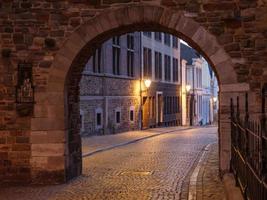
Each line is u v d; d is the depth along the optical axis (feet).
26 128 41.16
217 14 39.27
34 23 41.04
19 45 41.14
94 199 34.32
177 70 157.28
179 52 160.97
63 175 40.96
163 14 39.73
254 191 21.95
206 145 76.02
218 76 39.45
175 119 152.05
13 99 41.24
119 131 100.73
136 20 40.04
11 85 41.27
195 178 41.22
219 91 39.60
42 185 40.27
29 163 41.16
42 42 40.96
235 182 30.96
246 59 39.06
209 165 49.75
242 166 27.32
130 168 49.80
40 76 41.04
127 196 35.24
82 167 50.19
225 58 39.22
